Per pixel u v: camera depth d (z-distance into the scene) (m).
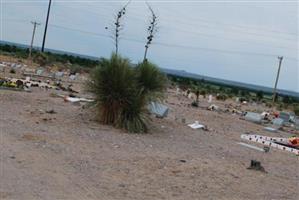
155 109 16.47
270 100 75.88
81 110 15.20
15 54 72.56
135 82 13.74
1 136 9.66
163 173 8.53
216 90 75.88
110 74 13.49
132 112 13.38
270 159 12.33
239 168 10.05
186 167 9.24
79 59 85.25
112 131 12.52
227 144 13.79
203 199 7.26
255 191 8.27
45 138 10.13
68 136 10.82
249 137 16.62
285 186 9.08
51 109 14.92
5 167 7.36
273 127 25.05
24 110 13.99
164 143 11.92
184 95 41.69
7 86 20.39
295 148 16.28
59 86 25.91
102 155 9.33
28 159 8.11
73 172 7.75
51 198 6.25
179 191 7.51
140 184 7.61
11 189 6.35
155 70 14.66
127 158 9.34
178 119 18.64
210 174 8.98
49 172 7.52
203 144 12.83
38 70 38.78
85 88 14.02
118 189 7.15
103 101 13.47
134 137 12.14
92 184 7.22
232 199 7.51
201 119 21.11
